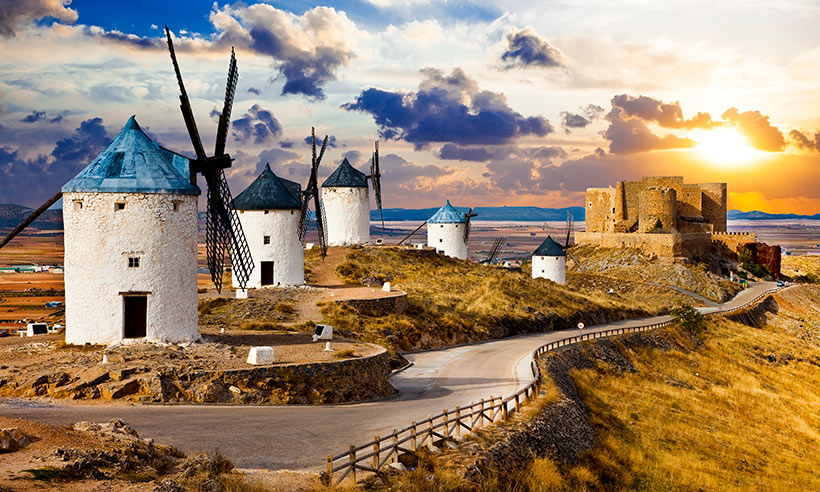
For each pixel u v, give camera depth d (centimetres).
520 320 6569
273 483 1812
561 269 9744
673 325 7606
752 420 4906
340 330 4403
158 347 3122
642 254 12156
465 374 4078
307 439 2305
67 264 3238
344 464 1897
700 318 7769
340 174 8700
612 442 3475
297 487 1803
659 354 6425
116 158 3316
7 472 1503
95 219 3206
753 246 13412
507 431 2717
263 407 2716
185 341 3366
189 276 3406
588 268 12088
